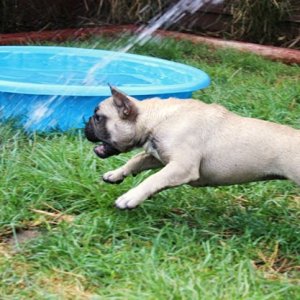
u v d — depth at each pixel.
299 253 2.07
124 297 1.72
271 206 2.35
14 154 2.49
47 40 4.55
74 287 1.82
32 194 2.24
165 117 2.09
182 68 3.32
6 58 3.48
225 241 2.07
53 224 2.13
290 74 4.03
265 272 1.95
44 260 1.91
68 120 2.77
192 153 2.05
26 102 2.72
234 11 4.95
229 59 4.21
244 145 2.04
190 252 1.98
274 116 3.09
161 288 1.74
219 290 1.77
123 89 2.69
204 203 2.31
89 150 2.56
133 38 4.62
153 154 2.12
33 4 5.25
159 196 2.30
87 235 2.02
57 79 3.30
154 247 1.96
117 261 1.90
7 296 1.76
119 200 2.03
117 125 2.11
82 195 2.25
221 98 3.32
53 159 2.46
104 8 5.32
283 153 2.03
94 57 3.57
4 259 1.92
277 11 4.91
